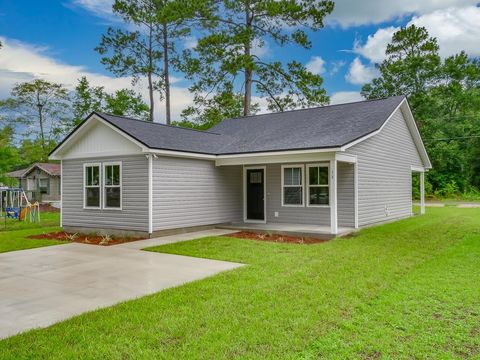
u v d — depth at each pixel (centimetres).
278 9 2156
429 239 1024
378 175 1391
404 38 3419
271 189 1375
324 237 1068
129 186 1143
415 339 393
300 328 416
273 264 725
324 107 1578
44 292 573
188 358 350
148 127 1272
